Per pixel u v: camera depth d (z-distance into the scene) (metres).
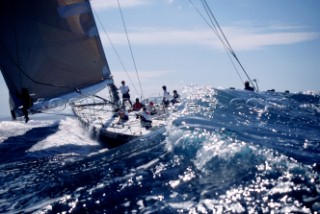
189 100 11.69
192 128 7.62
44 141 13.52
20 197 6.42
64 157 10.65
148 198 5.18
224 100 11.98
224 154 6.14
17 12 12.98
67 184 6.67
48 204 5.70
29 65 13.34
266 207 4.27
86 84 15.20
